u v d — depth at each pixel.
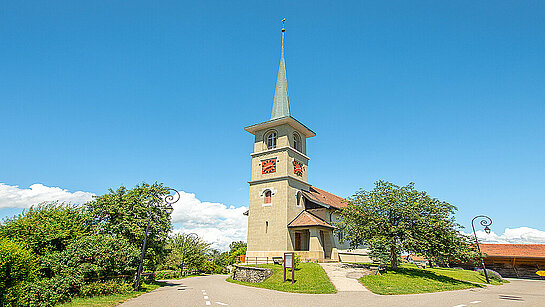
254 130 39.03
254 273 26.89
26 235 18.56
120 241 21.08
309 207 37.25
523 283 33.28
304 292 18.80
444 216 25.50
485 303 15.49
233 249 81.31
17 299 13.28
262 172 36.94
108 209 25.89
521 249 46.38
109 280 19.22
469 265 47.97
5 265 12.95
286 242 32.56
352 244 28.08
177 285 26.73
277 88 41.06
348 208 28.72
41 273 16.44
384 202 26.17
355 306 14.01
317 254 31.38
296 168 37.09
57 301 15.38
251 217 35.88
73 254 18.30
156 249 28.41
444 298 17.02
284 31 43.97
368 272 25.27
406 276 24.92
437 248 24.66
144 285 23.84
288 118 35.94
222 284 26.88
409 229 25.30
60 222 20.81
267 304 14.77
